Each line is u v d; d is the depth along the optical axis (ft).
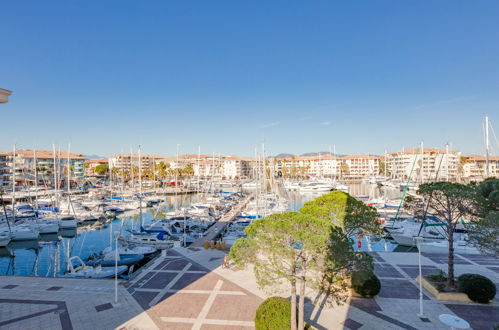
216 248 117.50
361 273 50.06
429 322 60.18
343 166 609.83
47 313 64.18
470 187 72.54
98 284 81.10
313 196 354.54
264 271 48.26
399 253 110.83
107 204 250.78
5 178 380.58
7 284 81.00
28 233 153.28
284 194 354.74
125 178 503.61
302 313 49.03
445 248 114.62
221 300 70.38
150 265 96.73
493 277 84.74
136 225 198.59
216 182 430.61
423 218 82.12
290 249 46.09
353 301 69.62
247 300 70.44
